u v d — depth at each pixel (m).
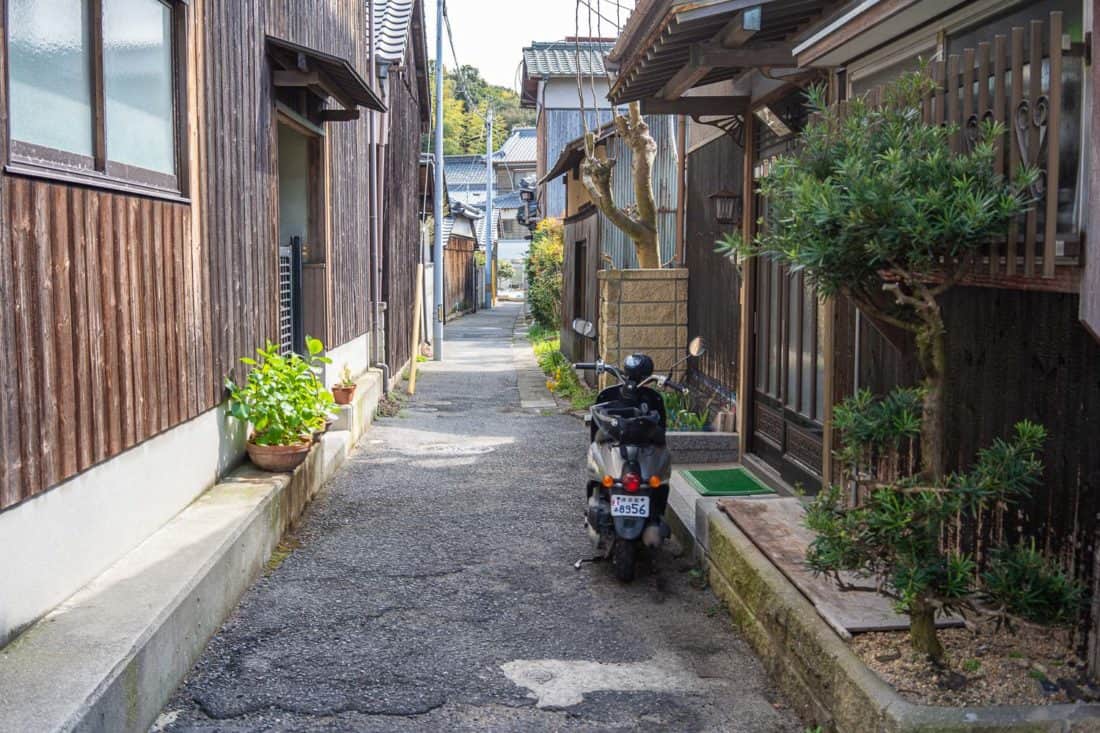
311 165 9.49
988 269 3.29
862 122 3.28
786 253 3.24
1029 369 3.54
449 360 19.31
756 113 7.12
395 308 14.30
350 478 8.34
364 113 12.08
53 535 3.90
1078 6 3.15
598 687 4.21
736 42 5.50
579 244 16.47
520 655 4.55
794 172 3.34
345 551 6.20
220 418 6.32
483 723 3.86
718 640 4.77
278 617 4.98
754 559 4.76
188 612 4.22
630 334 10.09
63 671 3.29
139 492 4.86
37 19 3.91
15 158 3.65
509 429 11.11
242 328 6.79
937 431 3.26
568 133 26.41
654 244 10.67
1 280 3.49
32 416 3.71
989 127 3.02
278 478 6.42
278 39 7.25
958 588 3.15
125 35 4.85
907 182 3.00
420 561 6.02
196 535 5.02
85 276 4.21
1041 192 3.05
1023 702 3.15
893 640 3.69
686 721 3.90
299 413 6.75
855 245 3.08
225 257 6.38
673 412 9.07
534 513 7.24
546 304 24.41
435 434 10.70
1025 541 3.57
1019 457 3.15
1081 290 2.89
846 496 4.18
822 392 6.12
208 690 4.08
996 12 3.62
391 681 4.23
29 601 3.69
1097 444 3.17
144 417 4.88
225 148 6.39
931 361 3.23
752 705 4.05
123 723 3.40
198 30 5.86
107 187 4.44
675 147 10.98
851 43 4.48
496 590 5.50
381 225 13.09
